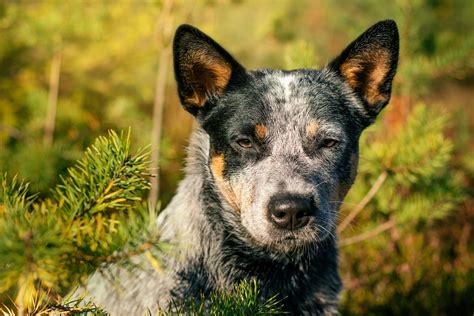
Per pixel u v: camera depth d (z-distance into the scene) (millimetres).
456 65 1331
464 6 2211
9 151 1232
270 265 938
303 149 947
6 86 1457
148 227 735
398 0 1359
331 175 948
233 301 790
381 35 998
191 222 931
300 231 910
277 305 936
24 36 1397
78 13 1396
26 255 658
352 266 1224
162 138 1343
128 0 1495
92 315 796
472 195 1373
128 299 909
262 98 960
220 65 971
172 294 897
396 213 1173
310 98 967
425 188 1161
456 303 1204
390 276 1220
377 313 1189
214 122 970
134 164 738
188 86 976
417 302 1197
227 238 942
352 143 982
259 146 945
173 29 1294
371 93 1015
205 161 972
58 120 1406
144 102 1686
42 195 1142
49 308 745
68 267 706
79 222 713
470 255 1288
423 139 1100
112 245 721
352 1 2146
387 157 1111
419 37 1409
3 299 1000
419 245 1250
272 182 917
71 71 1521
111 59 1527
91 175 731
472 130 1785
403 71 1317
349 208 1205
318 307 956
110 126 1424
